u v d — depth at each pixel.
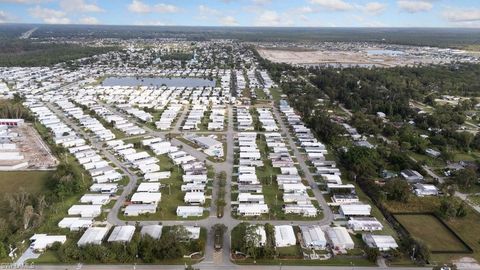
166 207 149.75
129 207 144.88
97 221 138.25
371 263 116.94
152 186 163.62
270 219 142.12
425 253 116.62
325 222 140.50
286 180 171.75
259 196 155.75
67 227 133.50
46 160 193.00
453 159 197.12
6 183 167.50
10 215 136.25
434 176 181.00
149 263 115.19
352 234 132.75
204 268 113.06
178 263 115.38
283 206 151.12
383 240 125.44
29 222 133.88
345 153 197.62
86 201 152.00
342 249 123.50
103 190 160.38
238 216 143.50
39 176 175.50
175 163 191.12
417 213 146.12
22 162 187.00
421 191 161.00
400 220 141.50
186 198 152.75
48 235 126.94
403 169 185.88
